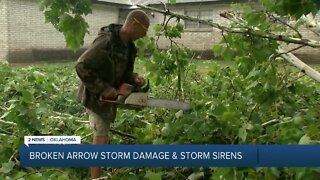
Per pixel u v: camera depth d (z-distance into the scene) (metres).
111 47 3.21
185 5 21.28
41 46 20.06
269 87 3.34
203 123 3.12
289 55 3.91
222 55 3.79
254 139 2.97
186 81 4.84
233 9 4.31
